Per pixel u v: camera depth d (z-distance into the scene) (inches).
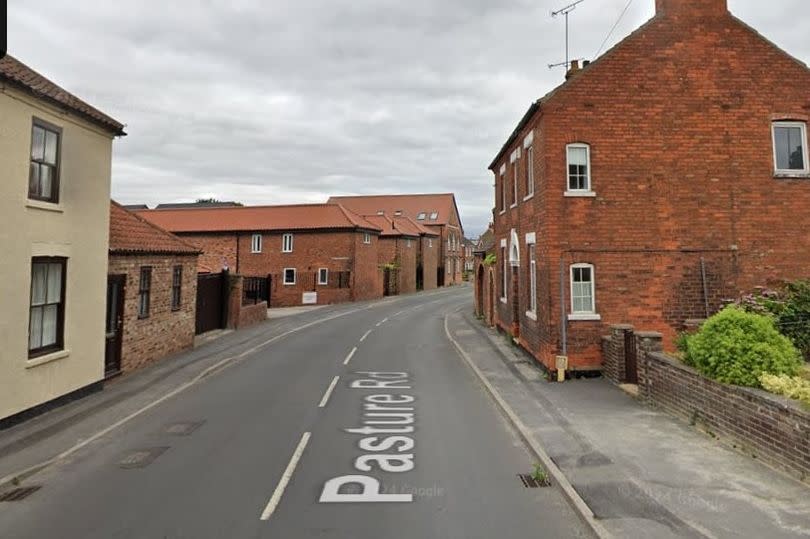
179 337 734.5
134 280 607.2
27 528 236.4
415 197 2898.6
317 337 901.8
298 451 338.3
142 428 390.9
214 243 1752.0
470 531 232.2
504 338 845.8
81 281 476.4
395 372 604.7
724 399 334.3
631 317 555.8
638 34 568.4
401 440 359.6
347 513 249.8
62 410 434.9
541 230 588.7
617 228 559.5
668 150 563.2
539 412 417.1
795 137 573.9
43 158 428.1
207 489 278.2
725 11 570.9
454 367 636.1
